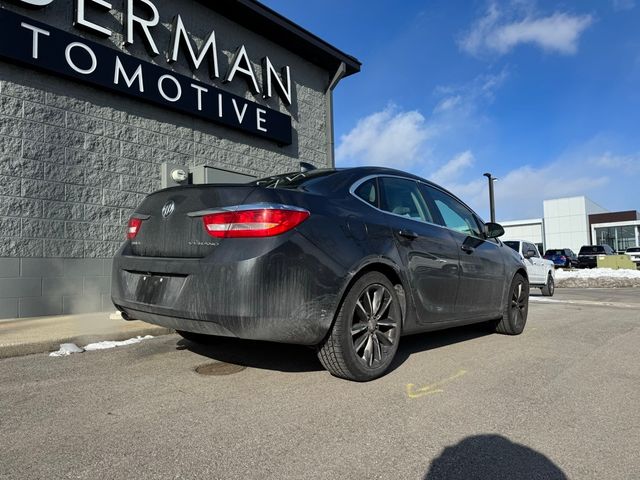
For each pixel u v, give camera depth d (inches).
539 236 2017.7
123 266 139.9
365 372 130.7
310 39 411.8
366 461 87.0
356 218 135.9
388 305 138.9
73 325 215.0
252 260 111.6
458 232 181.0
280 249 114.0
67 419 105.3
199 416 107.2
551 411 114.8
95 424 102.3
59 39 259.8
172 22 322.7
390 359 138.4
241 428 100.7
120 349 175.8
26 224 248.8
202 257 119.6
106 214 282.0
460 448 93.4
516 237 2086.6
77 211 269.4
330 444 93.7
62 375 140.6
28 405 114.2
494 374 146.3
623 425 106.7
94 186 277.7
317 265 119.1
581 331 230.5
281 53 412.8
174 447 91.3
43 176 256.4
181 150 327.3
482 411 113.7
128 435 96.7
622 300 428.5
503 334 214.8
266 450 90.5
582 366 158.7
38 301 251.1
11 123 245.8
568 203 1907.0
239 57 362.3
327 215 127.9
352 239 130.0
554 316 291.7
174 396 120.9
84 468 82.7
